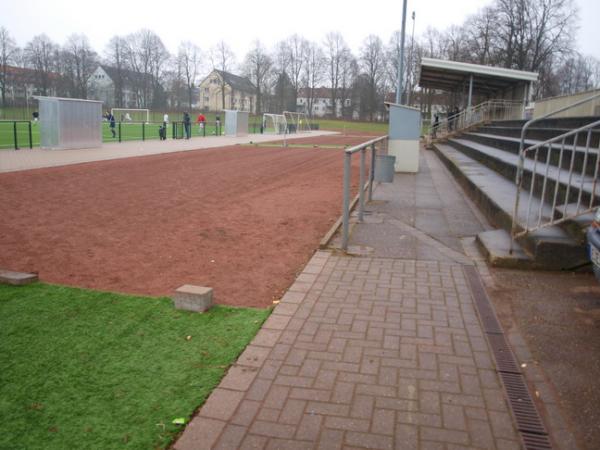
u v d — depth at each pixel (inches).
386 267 229.1
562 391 128.2
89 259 242.4
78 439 107.9
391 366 139.4
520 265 224.8
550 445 107.3
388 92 3627.0
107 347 149.4
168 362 140.9
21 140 1069.8
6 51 3373.5
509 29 2228.1
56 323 165.5
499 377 134.2
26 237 280.8
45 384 129.0
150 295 195.2
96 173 580.7
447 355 146.1
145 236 289.9
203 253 257.3
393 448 106.1
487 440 108.8
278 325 165.6
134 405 120.3
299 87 4035.4
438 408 120.1
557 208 255.4
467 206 390.6
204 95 4574.3
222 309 179.5
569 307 182.1
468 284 205.8
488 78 1135.6
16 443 106.3
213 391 126.5
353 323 167.6
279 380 131.7
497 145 644.1
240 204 402.0
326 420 115.2
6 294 190.5
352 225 319.6
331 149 1114.1
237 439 108.6
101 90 3848.4
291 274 224.8
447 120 1270.9
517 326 166.4
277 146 1205.7
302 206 396.8
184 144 1182.3
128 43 3814.0
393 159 398.0
